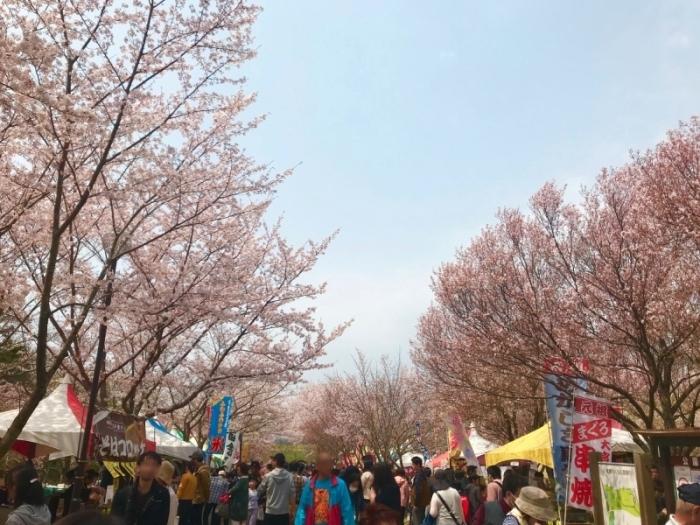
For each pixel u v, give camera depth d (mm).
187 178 10062
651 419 12492
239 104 10430
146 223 11367
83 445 8773
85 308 8062
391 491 8312
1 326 12086
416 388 33688
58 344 14680
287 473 10516
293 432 49719
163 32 8703
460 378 20672
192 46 8945
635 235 13016
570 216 14953
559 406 9539
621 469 5738
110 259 9227
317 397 48781
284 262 12836
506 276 15094
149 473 4941
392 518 3188
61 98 6727
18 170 9469
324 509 6863
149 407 15492
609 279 13266
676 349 13367
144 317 10594
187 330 13078
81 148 8609
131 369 14117
